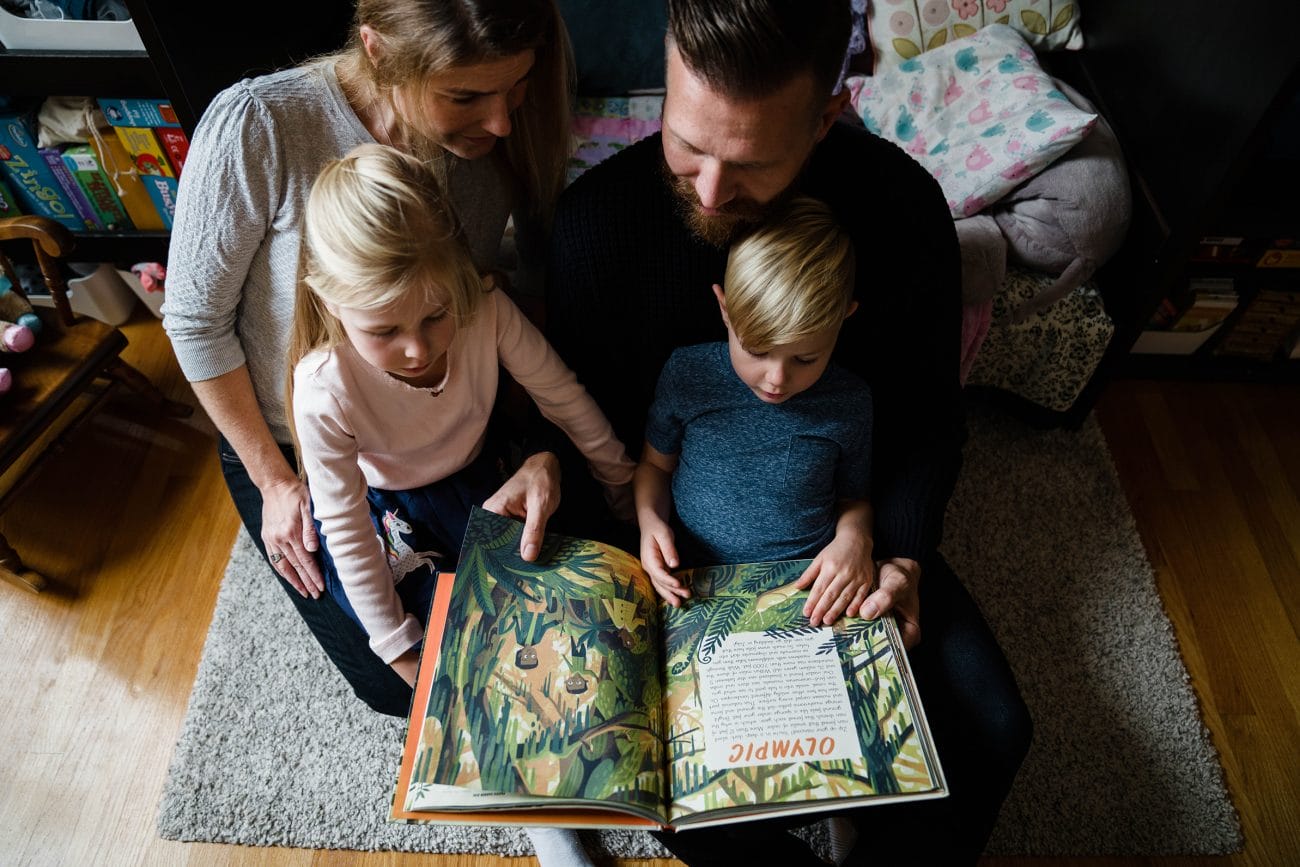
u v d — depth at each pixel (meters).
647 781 0.81
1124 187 1.46
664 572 0.99
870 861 1.01
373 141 1.02
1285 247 1.55
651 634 0.93
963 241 1.44
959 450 1.10
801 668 0.89
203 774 1.33
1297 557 1.60
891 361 1.04
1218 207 1.30
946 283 0.97
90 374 1.42
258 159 0.96
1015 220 1.48
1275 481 1.70
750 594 0.96
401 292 0.82
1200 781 1.33
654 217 0.93
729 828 1.01
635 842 1.28
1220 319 1.70
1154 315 1.72
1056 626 1.49
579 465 1.11
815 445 0.98
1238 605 1.54
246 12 1.27
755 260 0.84
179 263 1.01
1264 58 1.16
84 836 1.29
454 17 0.79
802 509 1.01
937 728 0.99
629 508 1.17
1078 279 1.48
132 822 1.30
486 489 1.11
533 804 0.77
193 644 1.47
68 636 1.47
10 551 1.46
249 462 1.12
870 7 1.74
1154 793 1.32
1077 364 1.54
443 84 0.85
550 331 1.08
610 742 0.81
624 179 0.92
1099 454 1.70
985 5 1.69
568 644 0.87
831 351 0.94
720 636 0.92
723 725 0.85
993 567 1.55
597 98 1.81
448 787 0.79
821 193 0.94
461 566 0.91
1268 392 1.83
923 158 1.58
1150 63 1.48
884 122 1.67
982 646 1.02
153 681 1.43
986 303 1.47
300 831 1.28
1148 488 1.69
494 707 0.82
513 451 1.29
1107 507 1.63
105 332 1.44
